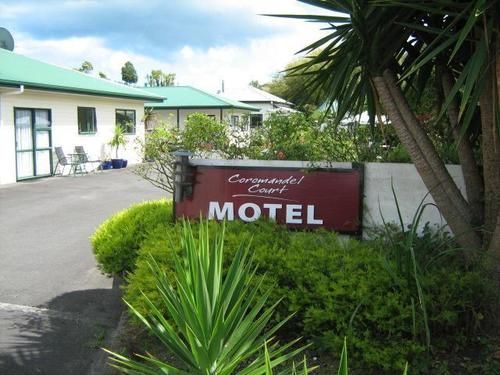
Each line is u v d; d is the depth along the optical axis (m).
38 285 5.70
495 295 3.23
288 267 3.42
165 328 2.43
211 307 2.30
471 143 4.27
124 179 15.61
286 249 3.76
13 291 5.48
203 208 4.72
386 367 2.92
